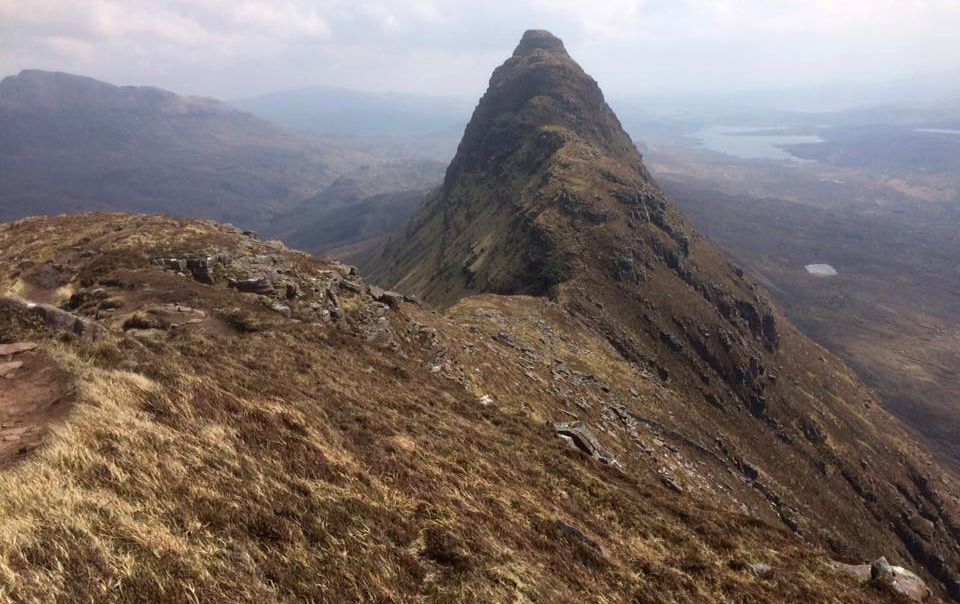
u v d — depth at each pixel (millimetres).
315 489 14508
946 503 187750
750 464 118562
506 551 15266
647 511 25984
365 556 12344
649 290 175500
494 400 48469
